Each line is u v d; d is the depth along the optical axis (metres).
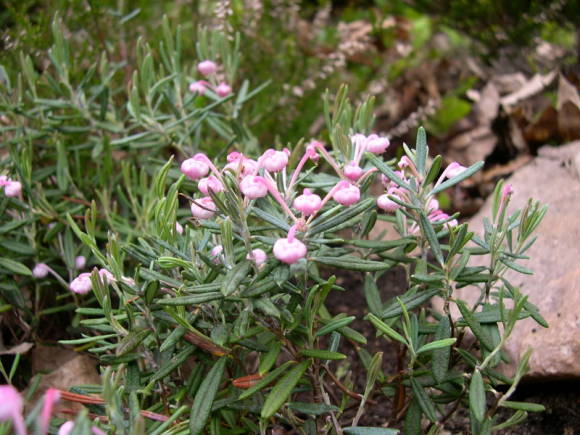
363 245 0.18
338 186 0.16
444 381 0.18
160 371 0.17
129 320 0.17
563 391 0.21
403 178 0.18
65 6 0.31
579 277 0.22
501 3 0.39
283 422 0.21
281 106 0.34
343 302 0.29
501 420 0.21
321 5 0.45
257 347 0.17
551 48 0.39
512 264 0.18
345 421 0.22
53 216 0.24
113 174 0.28
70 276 0.23
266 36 0.36
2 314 0.25
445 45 0.42
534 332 0.21
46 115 0.26
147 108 0.27
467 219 0.33
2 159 0.28
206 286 0.16
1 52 0.30
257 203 0.16
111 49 0.32
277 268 0.15
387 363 0.25
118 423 0.15
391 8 0.44
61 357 0.24
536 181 0.29
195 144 0.26
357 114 0.22
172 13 0.38
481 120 0.36
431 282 0.17
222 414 0.19
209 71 0.24
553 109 0.33
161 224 0.18
